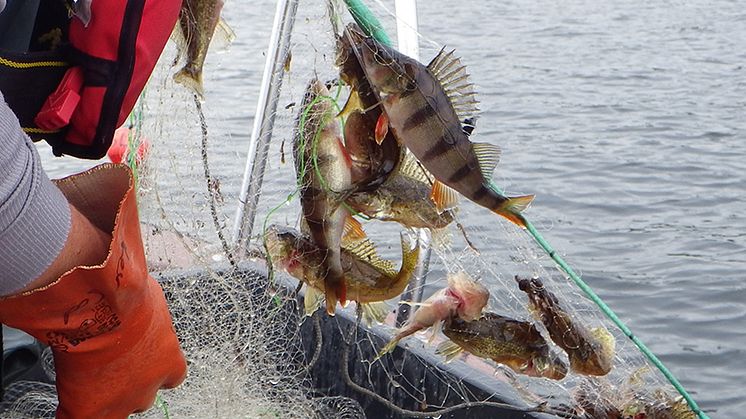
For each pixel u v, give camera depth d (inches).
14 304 67.1
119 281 69.9
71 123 78.5
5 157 61.8
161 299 78.8
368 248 89.4
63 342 70.9
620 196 321.1
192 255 116.3
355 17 81.8
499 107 455.2
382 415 123.4
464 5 800.9
